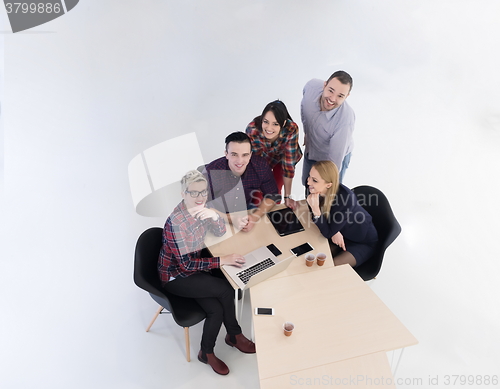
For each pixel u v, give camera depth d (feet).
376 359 5.76
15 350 7.98
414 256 10.24
